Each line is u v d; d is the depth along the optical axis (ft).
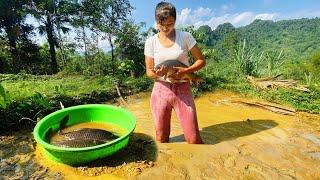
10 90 7.93
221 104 8.11
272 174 4.66
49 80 10.30
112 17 16.28
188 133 5.45
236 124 6.68
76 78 10.57
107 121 6.16
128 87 9.39
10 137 6.09
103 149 4.71
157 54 4.92
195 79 5.02
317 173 4.71
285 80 9.34
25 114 6.73
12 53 20.59
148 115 7.32
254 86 9.27
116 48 15.96
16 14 18.48
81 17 16.79
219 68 11.53
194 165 4.89
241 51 11.24
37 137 4.85
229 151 5.35
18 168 4.93
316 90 8.74
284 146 5.59
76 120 6.10
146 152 5.30
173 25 4.76
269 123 6.74
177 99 5.22
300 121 6.87
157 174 4.64
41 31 19.56
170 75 4.83
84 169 4.75
